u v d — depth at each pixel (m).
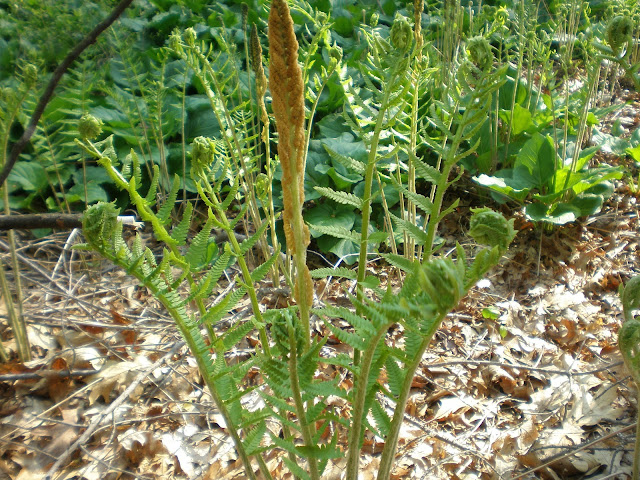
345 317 0.35
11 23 1.84
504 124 1.69
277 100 0.35
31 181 1.42
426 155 1.58
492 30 1.30
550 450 0.82
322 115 1.81
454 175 1.65
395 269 1.29
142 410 0.91
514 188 1.44
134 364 0.98
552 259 1.35
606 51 0.50
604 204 1.56
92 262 1.29
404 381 0.42
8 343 1.03
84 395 0.93
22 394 0.93
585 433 0.86
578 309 1.18
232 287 1.17
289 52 0.34
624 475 0.76
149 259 0.39
